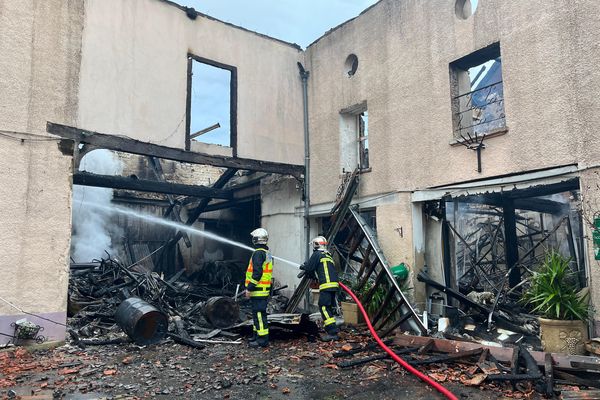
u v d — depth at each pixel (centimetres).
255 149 1021
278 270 1155
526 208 1180
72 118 746
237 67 1012
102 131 785
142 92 850
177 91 907
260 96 1047
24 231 673
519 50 668
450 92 773
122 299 927
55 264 700
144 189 1131
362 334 711
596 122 570
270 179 1208
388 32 902
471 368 496
